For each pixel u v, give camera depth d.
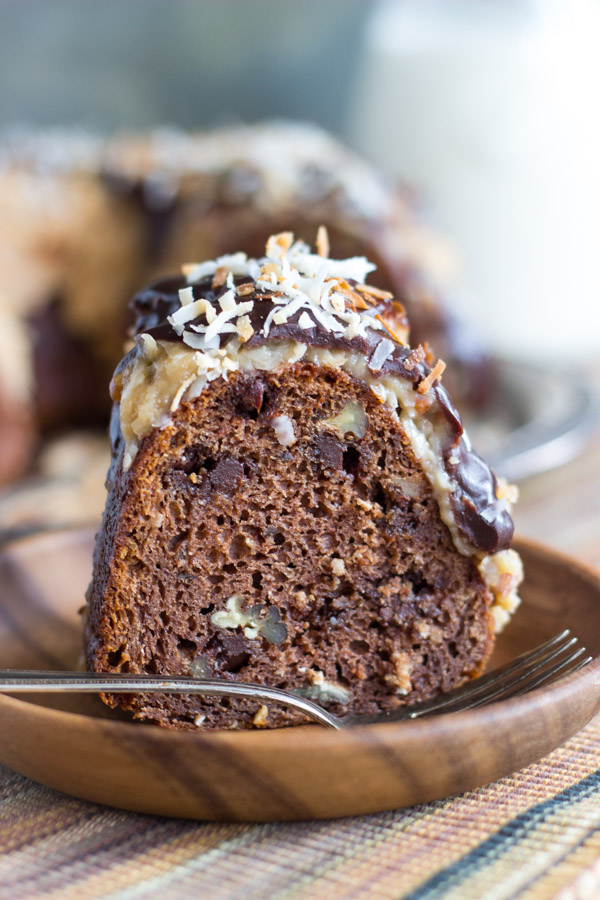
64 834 0.37
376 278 0.65
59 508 0.60
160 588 0.40
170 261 0.71
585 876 0.35
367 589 0.42
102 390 0.76
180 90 1.10
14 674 0.38
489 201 0.85
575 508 0.58
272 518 0.41
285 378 0.40
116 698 0.40
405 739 0.36
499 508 0.41
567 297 0.87
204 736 0.35
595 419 0.62
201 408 0.40
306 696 0.42
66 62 1.09
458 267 0.76
